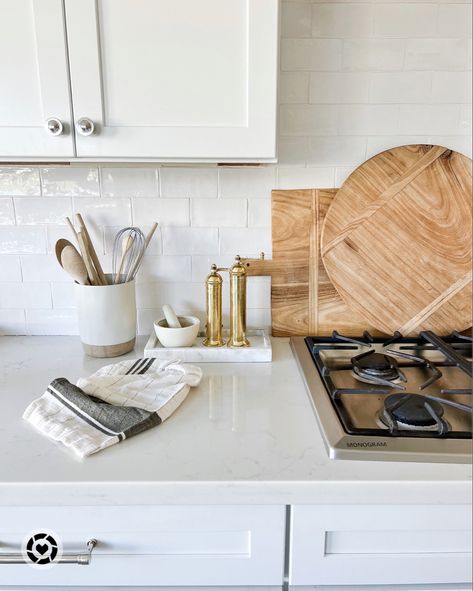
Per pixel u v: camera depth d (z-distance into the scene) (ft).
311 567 2.66
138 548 2.64
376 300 4.27
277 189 4.18
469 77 4.00
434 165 4.11
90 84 2.93
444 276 4.23
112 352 3.94
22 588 2.72
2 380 3.54
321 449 2.69
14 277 4.31
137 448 2.69
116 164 4.00
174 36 2.91
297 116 4.04
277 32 2.92
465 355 3.98
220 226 4.25
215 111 3.02
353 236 4.20
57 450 2.66
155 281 4.35
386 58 3.95
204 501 2.45
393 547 2.64
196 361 3.86
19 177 4.09
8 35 2.85
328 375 3.48
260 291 4.42
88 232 4.23
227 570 2.67
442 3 3.86
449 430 2.80
